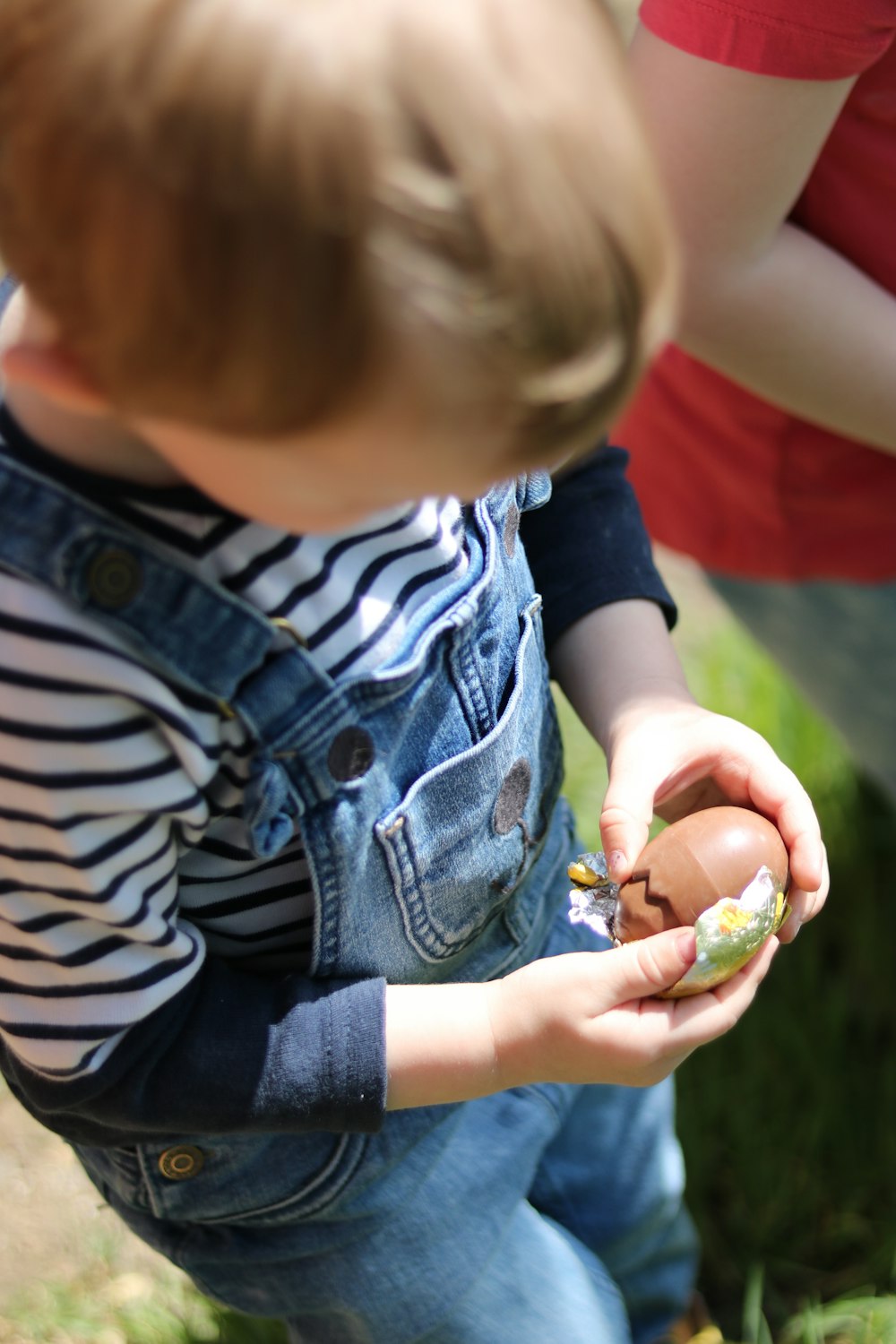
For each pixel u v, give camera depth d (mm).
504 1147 905
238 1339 1065
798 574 1091
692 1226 1051
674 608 914
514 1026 771
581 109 596
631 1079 779
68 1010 726
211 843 756
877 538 1060
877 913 1304
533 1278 910
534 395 603
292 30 580
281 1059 761
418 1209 872
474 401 601
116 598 677
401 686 744
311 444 613
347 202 579
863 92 924
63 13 588
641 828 809
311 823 738
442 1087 775
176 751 693
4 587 671
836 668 1129
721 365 964
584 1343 907
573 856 965
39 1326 1098
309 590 716
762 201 900
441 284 587
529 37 597
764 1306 1104
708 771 841
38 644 670
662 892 779
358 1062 764
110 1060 745
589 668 886
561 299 595
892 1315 1062
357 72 580
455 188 584
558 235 591
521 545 854
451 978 862
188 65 578
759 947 773
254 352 591
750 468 1066
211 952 792
